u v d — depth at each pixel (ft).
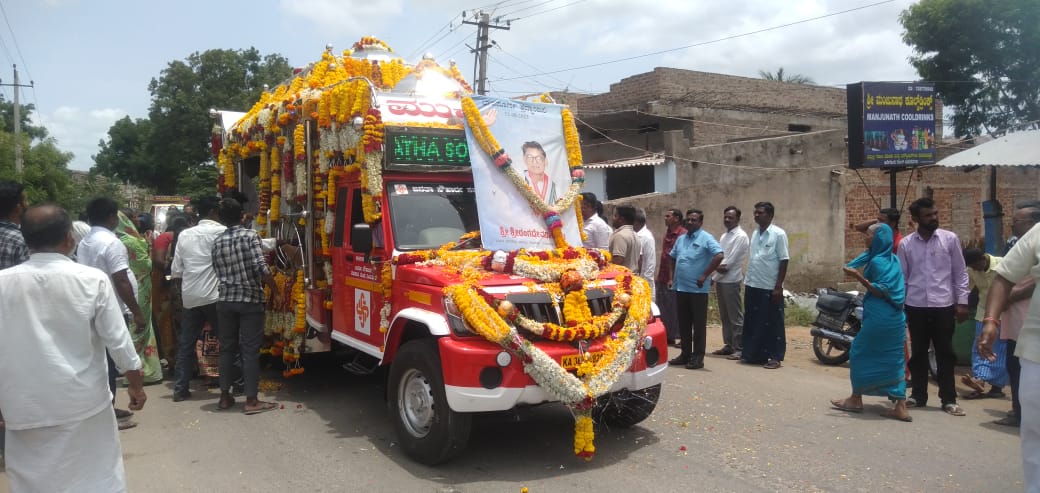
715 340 36.19
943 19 71.77
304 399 23.77
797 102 82.99
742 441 19.22
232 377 22.77
